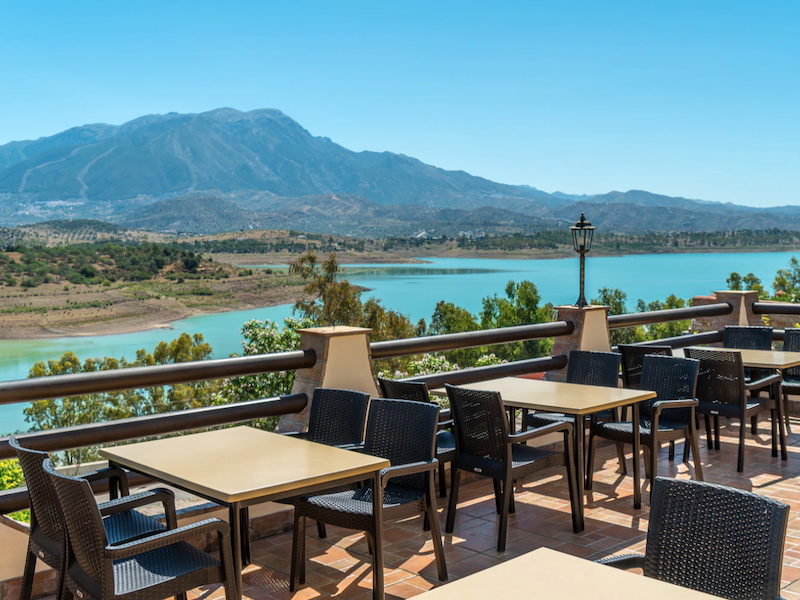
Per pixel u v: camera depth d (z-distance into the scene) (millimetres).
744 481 4789
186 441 3146
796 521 3934
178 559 2441
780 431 5348
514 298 22266
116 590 2180
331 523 3012
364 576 3316
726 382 5078
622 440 4395
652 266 133750
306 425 4344
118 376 3545
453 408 3811
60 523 2461
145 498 2705
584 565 1731
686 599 1534
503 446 3592
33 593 3043
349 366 4535
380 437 3520
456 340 5180
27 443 3211
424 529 3941
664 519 1908
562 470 5191
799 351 6109
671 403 4328
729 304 7691
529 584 1616
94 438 3428
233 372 4020
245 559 3436
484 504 4391
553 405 3855
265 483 2432
